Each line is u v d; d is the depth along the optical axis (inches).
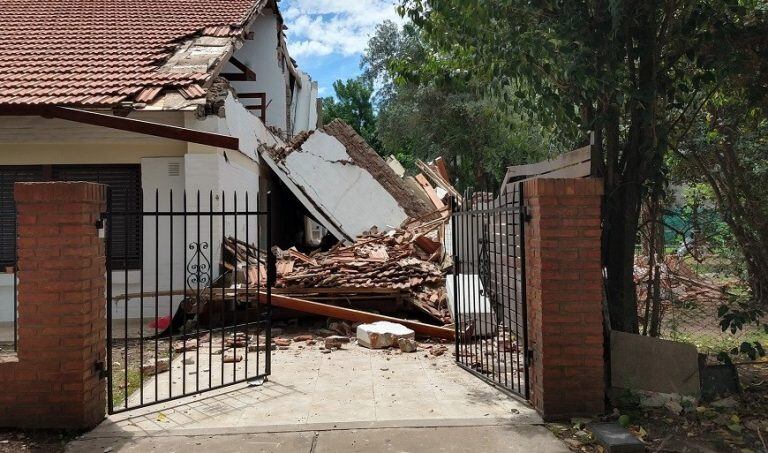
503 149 954.7
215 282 364.2
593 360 184.1
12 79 386.6
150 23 510.6
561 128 243.6
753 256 294.2
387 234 459.5
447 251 419.8
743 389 204.8
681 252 273.9
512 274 232.7
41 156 370.3
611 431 167.5
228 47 453.4
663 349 196.5
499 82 245.6
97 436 174.9
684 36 213.0
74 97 356.8
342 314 331.3
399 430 176.7
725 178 302.0
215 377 242.4
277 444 167.6
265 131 533.3
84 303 178.2
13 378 177.3
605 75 196.9
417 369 249.4
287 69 711.7
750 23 224.4
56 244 176.6
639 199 219.5
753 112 263.9
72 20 518.9
